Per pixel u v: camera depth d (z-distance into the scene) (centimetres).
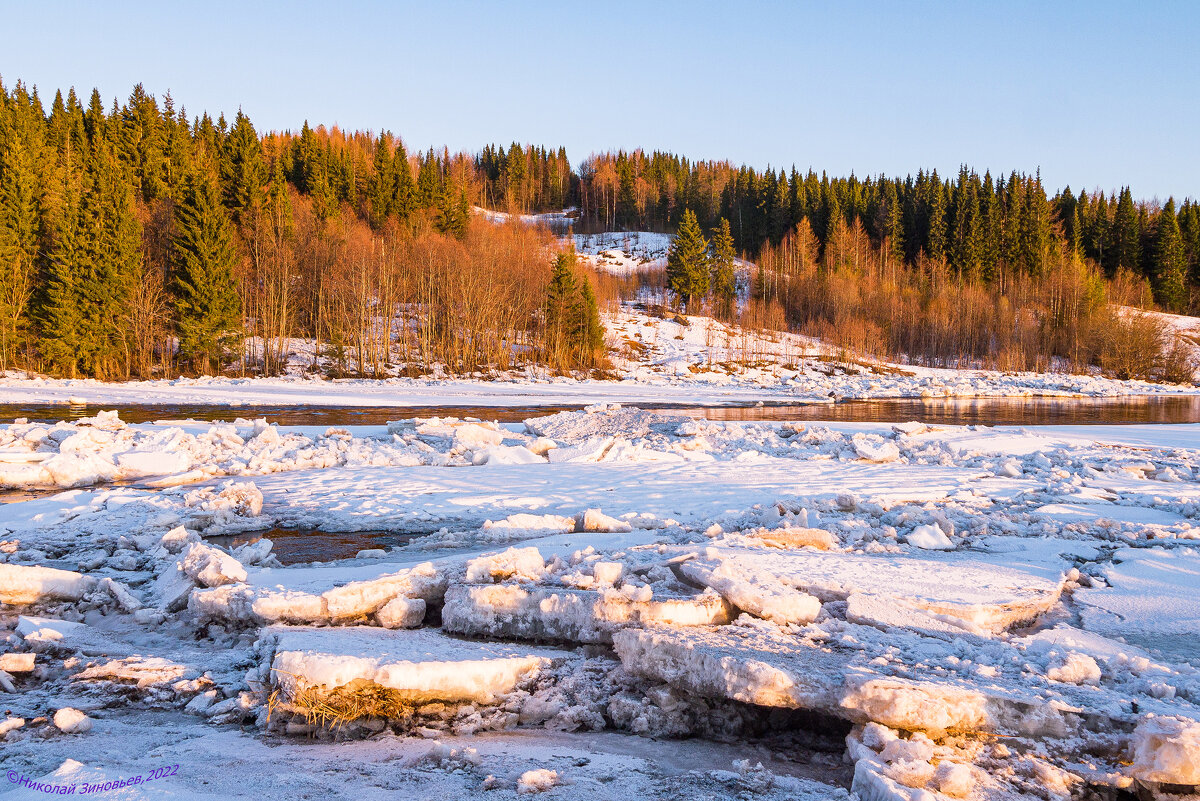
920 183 11669
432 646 612
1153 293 9812
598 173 14175
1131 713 489
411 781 442
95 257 5112
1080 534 1136
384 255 6675
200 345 5281
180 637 733
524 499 1433
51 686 607
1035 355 7769
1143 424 3309
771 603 643
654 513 1288
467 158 15162
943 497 1447
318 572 865
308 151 9438
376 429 2566
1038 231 9862
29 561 973
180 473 1684
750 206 12150
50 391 4231
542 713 556
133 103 7856
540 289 7175
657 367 6638
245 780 435
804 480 1642
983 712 475
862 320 7919
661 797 426
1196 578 892
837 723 532
